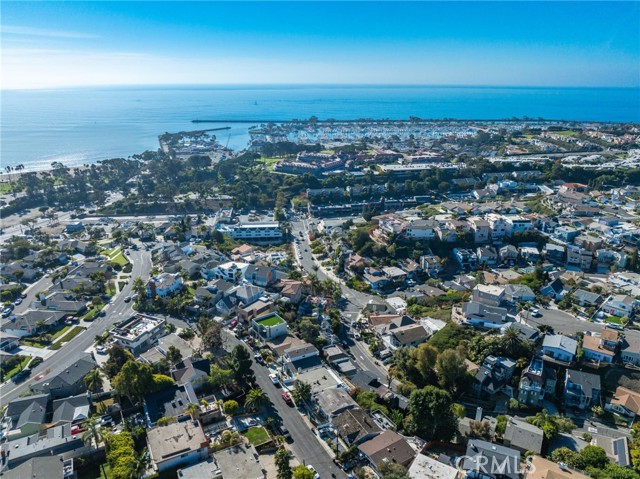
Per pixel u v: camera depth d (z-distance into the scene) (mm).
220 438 99250
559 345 128375
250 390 115875
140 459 92812
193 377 119500
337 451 96812
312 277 186625
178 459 91125
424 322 156250
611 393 119125
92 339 150375
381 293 191625
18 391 125000
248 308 158375
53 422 106875
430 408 100188
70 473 90125
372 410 110625
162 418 102125
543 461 91250
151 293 174000
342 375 128625
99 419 105250
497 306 158875
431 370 125312
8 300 179250
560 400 119000
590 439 103062
